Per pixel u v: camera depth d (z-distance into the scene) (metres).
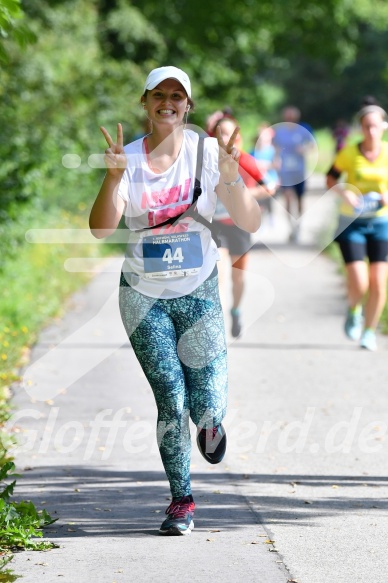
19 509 12.59
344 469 15.70
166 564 11.47
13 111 38.75
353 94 144.62
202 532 12.70
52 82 48.28
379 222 23.80
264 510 13.65
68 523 13.06
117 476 15.33
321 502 14.02
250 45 74.25
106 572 11.19
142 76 58.00
